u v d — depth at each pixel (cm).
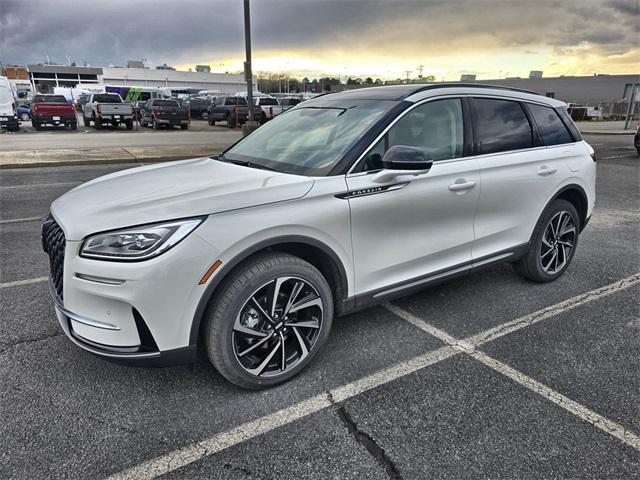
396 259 321
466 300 410
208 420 255
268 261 265
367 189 295
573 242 457
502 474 221
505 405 270
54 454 230
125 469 222
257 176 297
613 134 2541
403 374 299
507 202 382
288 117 397
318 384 288
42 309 383
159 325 241
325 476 219
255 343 271
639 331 357
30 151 1412
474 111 366
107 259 235
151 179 312
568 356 322
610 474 221
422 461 228
